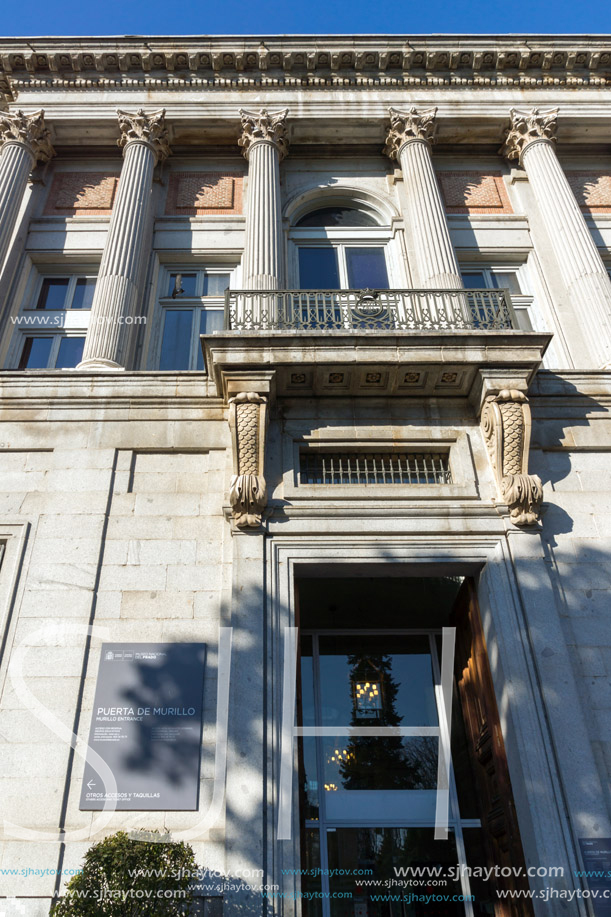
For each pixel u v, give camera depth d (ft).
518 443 25.63
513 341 26.45
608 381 29.14
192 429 27.32
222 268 38.24
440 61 44.04
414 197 38.60
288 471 26.18
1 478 26.09
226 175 42.04
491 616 23.62
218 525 25.23
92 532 24.88
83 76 43.47
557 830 19.77
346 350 26.02
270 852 19.25
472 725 25.64
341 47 43.50
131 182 38.09
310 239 39.68
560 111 42.78
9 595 23.43
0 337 33.88
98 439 27.02
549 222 38.50
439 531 24.84
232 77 43.68
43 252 37.65
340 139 43.14
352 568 24.80
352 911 24.40
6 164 38.68
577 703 21.66
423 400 27.99
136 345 33.14
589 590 24.27
